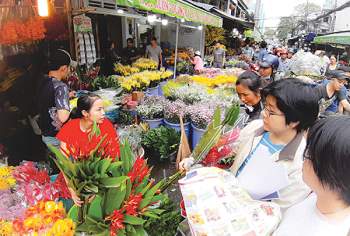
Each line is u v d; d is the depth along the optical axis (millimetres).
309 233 881
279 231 1036
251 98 2213
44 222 1220
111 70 7207
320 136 812
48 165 2559
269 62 4324
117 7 4848
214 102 4551
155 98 4820
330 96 4043
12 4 3092
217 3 16438
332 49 18672
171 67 8586
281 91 1318
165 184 1729
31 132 3541
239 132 1742
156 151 3729
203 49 12227
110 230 1309
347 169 751
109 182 1272
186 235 1540
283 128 1380
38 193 1447
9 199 1587
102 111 2250
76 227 1312
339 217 830
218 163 1838
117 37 8734
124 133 3338
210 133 1633
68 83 4160
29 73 3580
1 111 3434
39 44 3760
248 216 1131
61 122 2668
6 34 3074
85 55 4711
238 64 10445
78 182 1296
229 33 15984
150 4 3178
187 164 1686
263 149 1354
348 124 796
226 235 1100
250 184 1293
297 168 1303
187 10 4746
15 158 3201
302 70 8422
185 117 4246
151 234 1670
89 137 1459
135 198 1325
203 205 1190
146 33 10516
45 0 2291
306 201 1019
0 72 3449
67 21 4215
